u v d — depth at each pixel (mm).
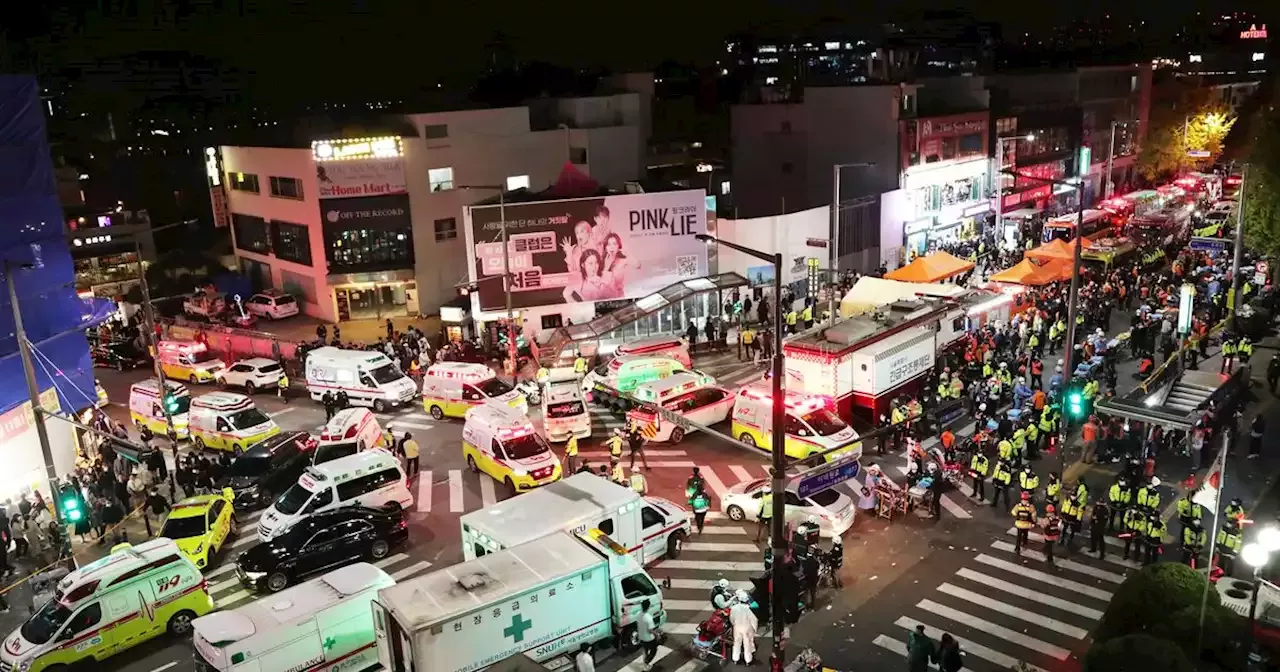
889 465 29766
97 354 47344
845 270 53469
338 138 51469
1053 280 44312
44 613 20734
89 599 20406
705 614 21578
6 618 23359
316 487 26250
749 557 24266
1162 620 16562
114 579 20781
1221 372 34312
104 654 20672
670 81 98000
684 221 47750
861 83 62156
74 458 31219
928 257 44688
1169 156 83375
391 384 37875
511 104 64312
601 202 46219
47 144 30031
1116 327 43719
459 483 30266
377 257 52781
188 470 29266
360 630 19172
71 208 64312
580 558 19703
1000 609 21109
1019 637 19953
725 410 33875
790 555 21719
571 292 46625
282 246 56250
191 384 42656
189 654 21000
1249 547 15984
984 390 33094
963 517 26000
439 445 33906
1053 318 41406
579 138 58750
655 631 20078
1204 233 58281
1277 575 20188
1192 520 22328
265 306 54562
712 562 24078
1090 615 20703
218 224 61375
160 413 35531
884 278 42938
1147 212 63375
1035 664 18953
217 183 60969
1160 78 90562
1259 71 114688
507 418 30266
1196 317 40312
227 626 18031
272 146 55188
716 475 29766
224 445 33875
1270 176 39281
